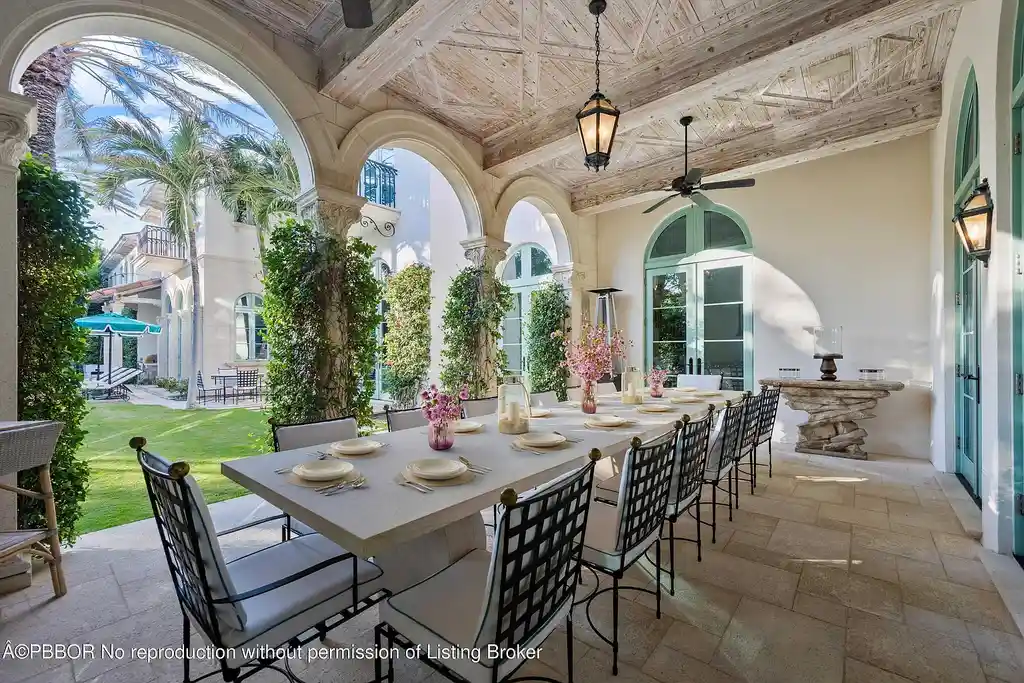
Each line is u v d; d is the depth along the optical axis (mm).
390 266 9195
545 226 7281
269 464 1795
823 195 5113
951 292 3980
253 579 1468
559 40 3385
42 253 2393
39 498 2168
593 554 1729
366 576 1530
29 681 1597
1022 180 2408
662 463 1859
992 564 2367
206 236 10438
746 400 3068
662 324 6293
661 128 4832
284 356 3377
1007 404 2477
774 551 2574
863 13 2719
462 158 4688
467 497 1438
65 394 2480
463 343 5043
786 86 4008
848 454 4609
